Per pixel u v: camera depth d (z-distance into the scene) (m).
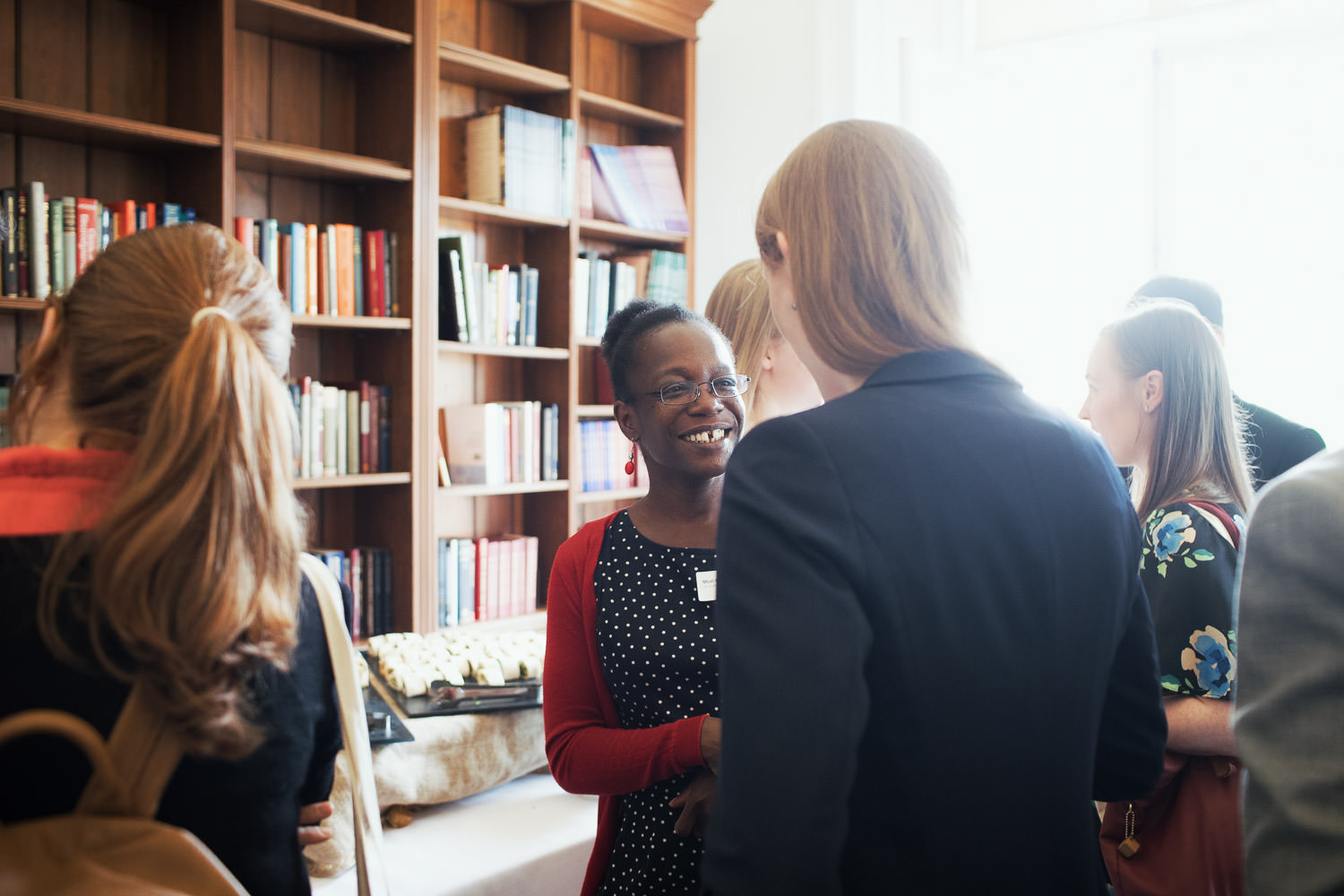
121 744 0.69
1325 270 3.55
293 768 0.79
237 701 0.72
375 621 3.24
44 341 0.79
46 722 0.65
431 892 1.38
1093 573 0.77
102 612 0.69
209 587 0.69
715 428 1.21
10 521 0.71
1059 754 0.75
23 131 2.59
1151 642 0.89
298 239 2.98
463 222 3.61
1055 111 3.98
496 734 1.71
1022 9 4.10
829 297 0.81
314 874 1.41
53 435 0.79
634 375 1.24
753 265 1.59
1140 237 3.82
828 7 3.94
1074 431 0.82
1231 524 1.41
